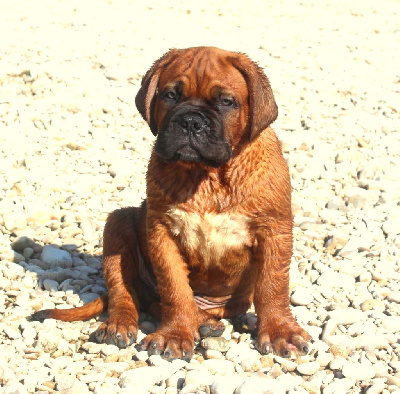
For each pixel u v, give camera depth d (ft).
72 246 23.73
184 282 17.78
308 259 22.82
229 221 17.37
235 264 18.11
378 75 42.45
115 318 18.10
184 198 17.33
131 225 19.45
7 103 34.73
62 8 52.11
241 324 19.08
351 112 36.73
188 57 17.44
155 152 17.29
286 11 57.41
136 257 19.53
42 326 18.30
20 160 30.01
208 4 57.67
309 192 28.27
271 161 17.39
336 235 24.16
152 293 19.61
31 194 27.50
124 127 34.14
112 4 54.75
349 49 47.26
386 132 34.68
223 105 16.94
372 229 25.05
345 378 15.87
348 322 18.94
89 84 37.40
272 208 17.30
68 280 21.48
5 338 18.07
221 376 15.69
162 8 55.06
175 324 17.58
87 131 33.35
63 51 41.45
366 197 27.71
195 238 17.60
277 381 15.39
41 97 35.65
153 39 45.80
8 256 22.75
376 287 20.90
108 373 16.35
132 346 17.74
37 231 24.80
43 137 32.37
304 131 34.14
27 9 51.08
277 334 17.35
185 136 16.33
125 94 36.63
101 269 22.66
